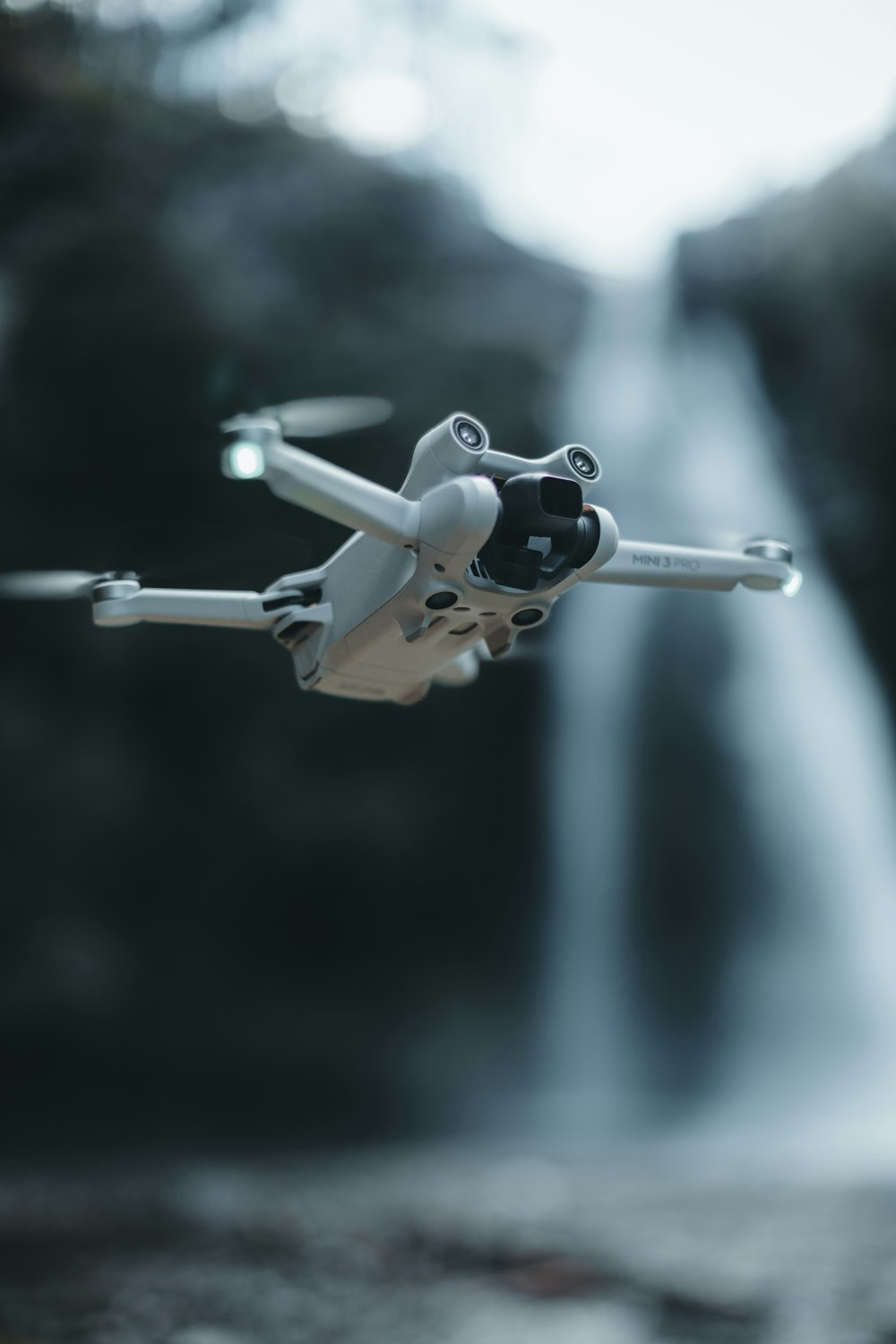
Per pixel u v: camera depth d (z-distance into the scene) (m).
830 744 29.80
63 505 21.20
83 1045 24.91
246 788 26.94
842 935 29.48
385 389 25.22
